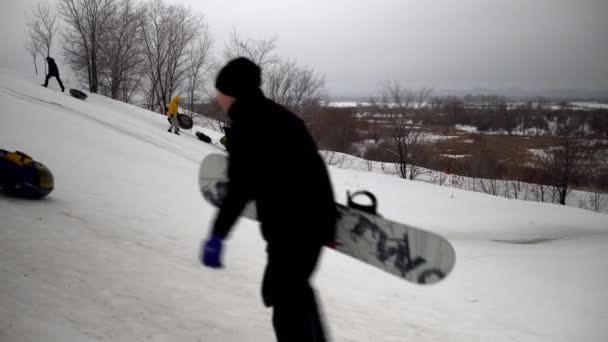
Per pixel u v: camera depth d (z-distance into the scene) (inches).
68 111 601.3
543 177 1274.6
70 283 111.5
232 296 131.6
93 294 108.3
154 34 1633.9
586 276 311.1
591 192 1222.3
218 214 76.2
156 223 212.2
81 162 326.3
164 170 419.5
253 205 105.0
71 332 86.0
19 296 95.8
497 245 424.2
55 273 115.7
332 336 119.6
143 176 352.8
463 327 157.0
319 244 78.8
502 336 156.9
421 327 145.8
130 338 90.9
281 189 75.8
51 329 84.6
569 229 516.1
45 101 623.2
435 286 220.7
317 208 77.2
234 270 161.8
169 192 319.9
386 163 1460.4
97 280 118.2
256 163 75.5
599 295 261.7
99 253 142.3
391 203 608.1
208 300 123.1
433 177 1314.0
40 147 329.1
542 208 627.5
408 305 170.9
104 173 313.9
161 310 108.7
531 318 195.5
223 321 111.0
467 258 333.4
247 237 234.8
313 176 76.7
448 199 662.5
